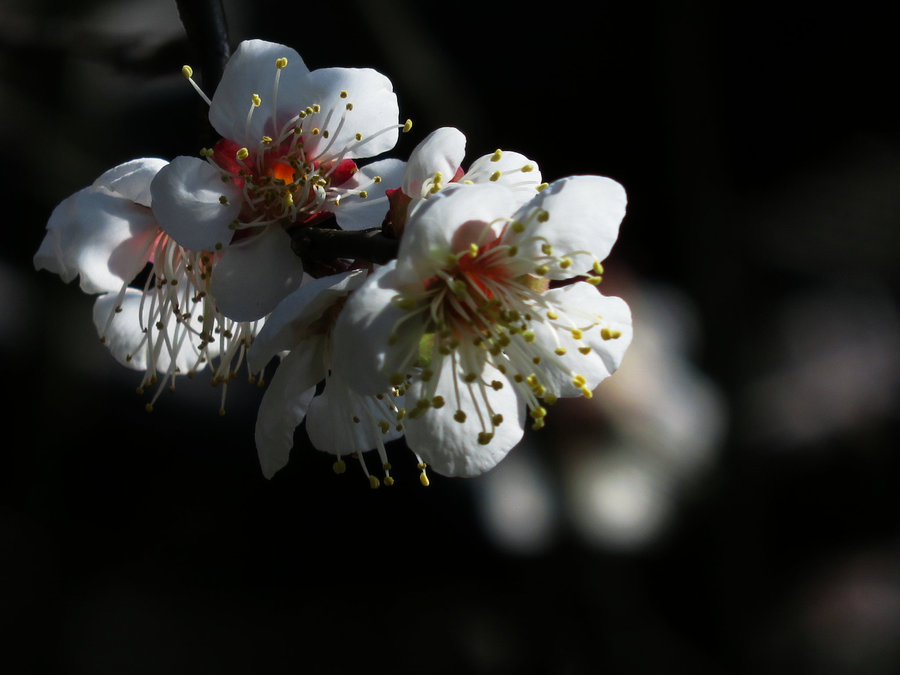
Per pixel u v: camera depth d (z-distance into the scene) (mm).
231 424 769
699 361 798
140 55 377
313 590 772
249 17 634
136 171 327
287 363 323
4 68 496
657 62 718
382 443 330
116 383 740
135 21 436
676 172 716
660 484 705
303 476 784
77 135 540
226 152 326
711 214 712
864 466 810
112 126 543
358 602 766
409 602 762
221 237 324
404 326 316
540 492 693
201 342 337
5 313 706
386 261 317
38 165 543
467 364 323
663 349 772
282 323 314
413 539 763
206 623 744
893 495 811
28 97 522
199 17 332
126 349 343
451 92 492
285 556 777
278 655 737
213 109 326
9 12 393
